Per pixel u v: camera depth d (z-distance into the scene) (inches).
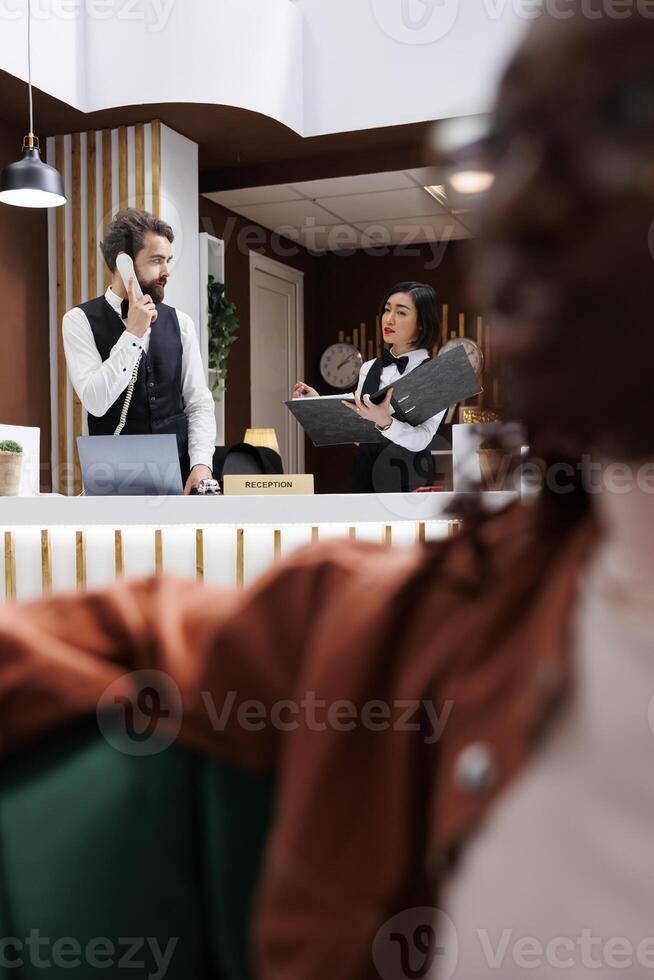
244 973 18.1
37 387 204.7
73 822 18.8
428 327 126.2
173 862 18.8
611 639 10.1
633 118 9.0
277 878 14.6
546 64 9.3
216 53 183.6
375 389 126.0
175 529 93.0
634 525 9.9
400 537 89.7
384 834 13.3
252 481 102.0
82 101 187.2
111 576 93.6
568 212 9.2
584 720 10.1
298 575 16.7
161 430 130.3
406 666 12.9
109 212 199.8
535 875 10.2
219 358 221.6
